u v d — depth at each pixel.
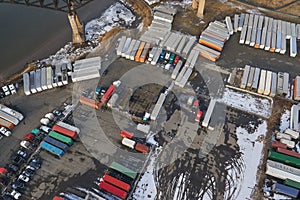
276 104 68.94
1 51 80.31
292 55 77.69
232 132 64.69
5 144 63.00
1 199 56.38
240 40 79.62
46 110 67.81
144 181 58.50
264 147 62.69
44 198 56.50
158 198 56.78
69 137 62.44
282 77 72.31
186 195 57.06
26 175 58.62
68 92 70.50
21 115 66.12
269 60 77.12
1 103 69.00
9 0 74.44
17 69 76.56
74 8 75.81
